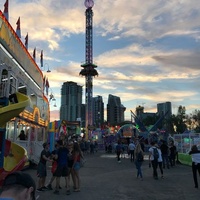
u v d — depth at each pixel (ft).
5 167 32.65
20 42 51.52
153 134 143.33
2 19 40.19
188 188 34.01
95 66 248.73
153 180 40.57
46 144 32.50
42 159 32.04
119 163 70.18
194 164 34.58
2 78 41.47
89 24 256.93
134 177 43.86
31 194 5.50
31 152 58.95
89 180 40.68
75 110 494.59
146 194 30.48
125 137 166.71
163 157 56.59
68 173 30.81
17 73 50.31
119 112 583.99
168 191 32.14
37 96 68.74
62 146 31.09
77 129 166.30
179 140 74.54
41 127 73.67
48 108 87.81
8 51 43.39
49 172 50.24
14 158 34.30
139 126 155.02
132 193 31.04
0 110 29.01
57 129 99.25
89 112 244.83
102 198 28.37
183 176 44.62
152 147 42.68
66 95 504.02
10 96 35.12
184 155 66.18
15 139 48.80
